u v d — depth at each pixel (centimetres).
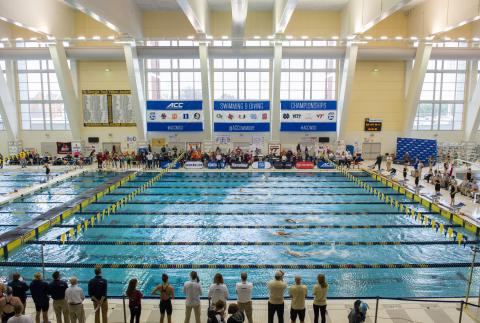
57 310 617
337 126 2631
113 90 2662
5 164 2538
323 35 2606
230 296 809
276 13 2188
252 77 2700
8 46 2455
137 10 2359
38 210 1474
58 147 2716
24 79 2697
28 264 977
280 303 616
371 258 1018
